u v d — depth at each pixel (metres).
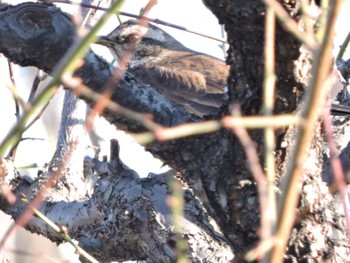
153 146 8.80
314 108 5.77
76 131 13.52
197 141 8.77
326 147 10.99
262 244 5.65
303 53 8.02
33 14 8.45
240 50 8.30
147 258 11.30
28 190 13.18
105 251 11.73
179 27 12.30
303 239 8.81
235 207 8.77
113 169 11.69
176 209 7.42
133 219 11.12
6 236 7.32
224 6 8.00
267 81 6.34
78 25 8.53
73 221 12.67
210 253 10.59
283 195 5.73
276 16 7.81
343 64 12.64
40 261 14.95
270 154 6.30
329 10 5.88
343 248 8.91
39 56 8.52
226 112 8.68
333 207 9.10
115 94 8.69
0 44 8.47
